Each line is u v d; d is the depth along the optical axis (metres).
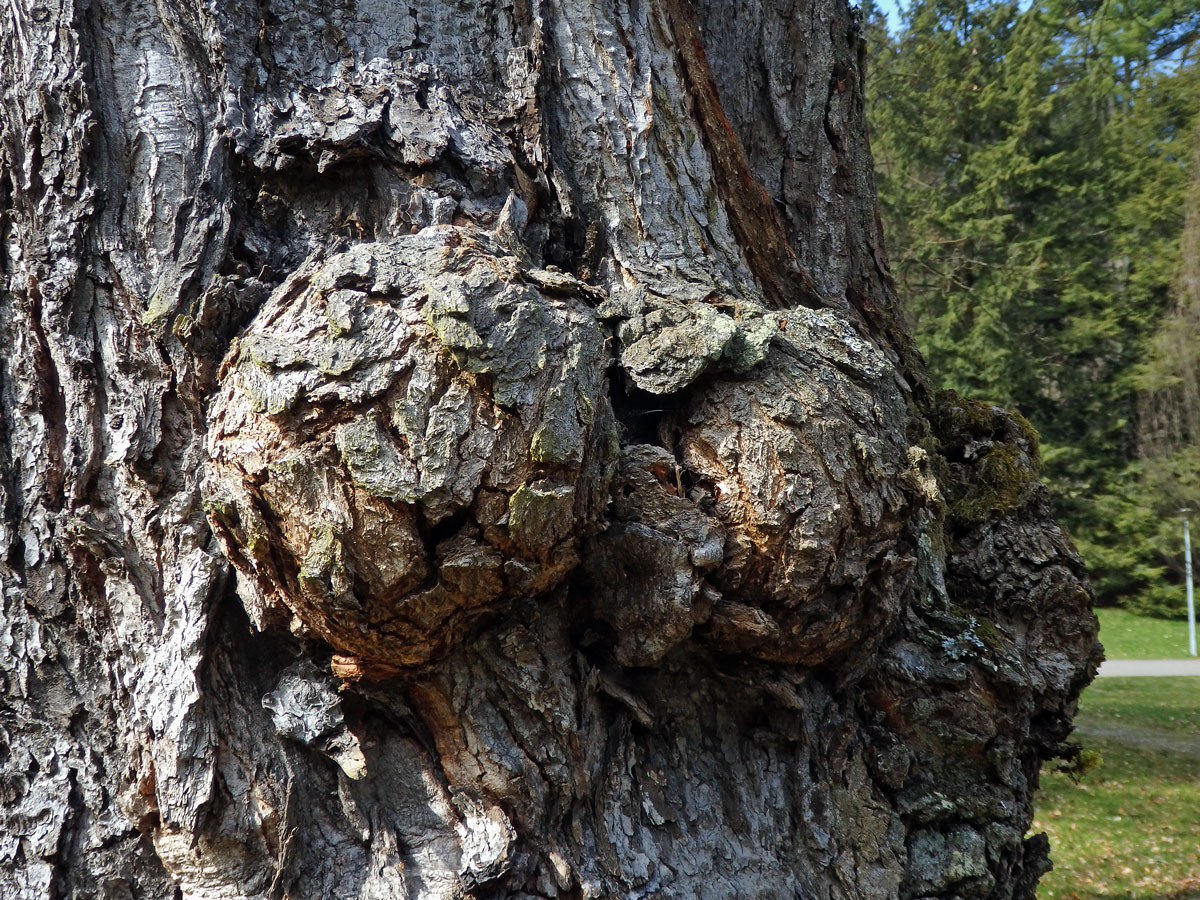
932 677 2.18
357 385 1.60
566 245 2.15
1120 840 6.12
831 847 2.02
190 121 1.98
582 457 1.67
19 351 1.96
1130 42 19.84
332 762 1.86
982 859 2.12
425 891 1.78
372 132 1.97
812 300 2.51
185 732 1.80
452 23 2.21
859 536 1.89
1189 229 17.98
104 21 2.02
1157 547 17.91
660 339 1.82
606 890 1.80
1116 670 13.13
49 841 1.86
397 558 1.60
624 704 1.92
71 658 1.93
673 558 1.78
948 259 19.39
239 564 1.75
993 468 2.61
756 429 1.83
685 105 2.30
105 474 1.91
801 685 2.06
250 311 1.89
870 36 20.12
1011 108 19.31
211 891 1.82
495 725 1.83
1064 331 18.98
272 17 2.09
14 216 1.99
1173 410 18.36
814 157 2.81
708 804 1.99
